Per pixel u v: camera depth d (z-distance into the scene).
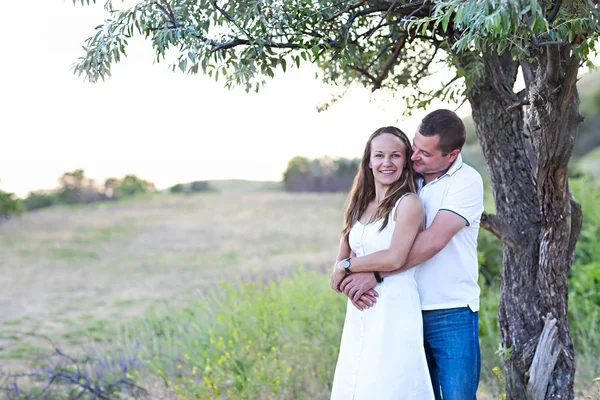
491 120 3.20
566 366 3.01
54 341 7.32
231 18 2.61
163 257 14.14
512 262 3.21
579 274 5.98
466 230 2.79
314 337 5.43
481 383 4.55
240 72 2.61
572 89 2.54
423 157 2.77
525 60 2.80
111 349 6.34
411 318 2.70
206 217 21.62
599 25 2.19
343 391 2.81
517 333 3.17
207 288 9.88
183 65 2.57
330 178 29.89
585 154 22.94
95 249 15.45
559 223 2.89
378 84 3.59
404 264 2.69
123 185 29.53
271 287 7.14
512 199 3.20
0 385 5.39
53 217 21.86
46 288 10.94
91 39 2.69
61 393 5.12
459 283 2.78
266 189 31.61
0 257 14.31
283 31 2.57
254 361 4.96
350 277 2.77
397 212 2.71
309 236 16.56
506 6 1.91
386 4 2.79
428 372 2.70
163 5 2.66
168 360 5.65
